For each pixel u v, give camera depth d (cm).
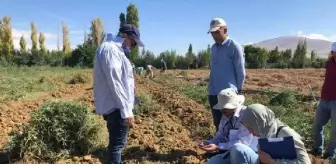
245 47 4447
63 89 1602
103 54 479
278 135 400
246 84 1878
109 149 513
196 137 781
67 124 646
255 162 438
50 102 672
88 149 655
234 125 496
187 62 4338
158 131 810
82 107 667
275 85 1819
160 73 2677
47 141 634
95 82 496
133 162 616
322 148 672
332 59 646
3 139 736
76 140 648
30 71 2680
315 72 2992
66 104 662
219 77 620
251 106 402
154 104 1074
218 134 524
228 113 496
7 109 1041
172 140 733
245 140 481
